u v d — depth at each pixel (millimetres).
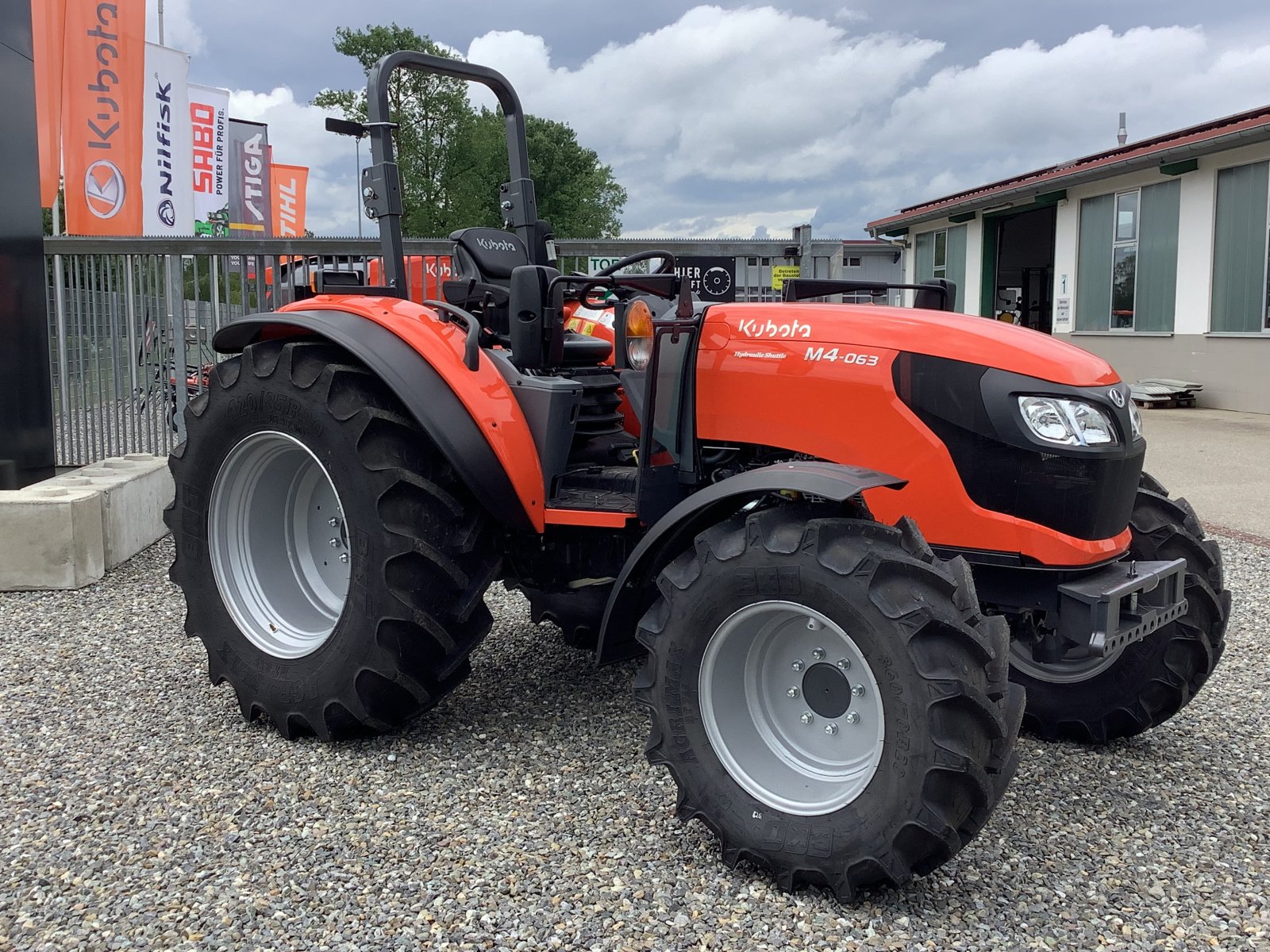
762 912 2172
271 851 2404
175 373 6746
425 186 30781
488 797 2703
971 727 2057
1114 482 2533
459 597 2982
